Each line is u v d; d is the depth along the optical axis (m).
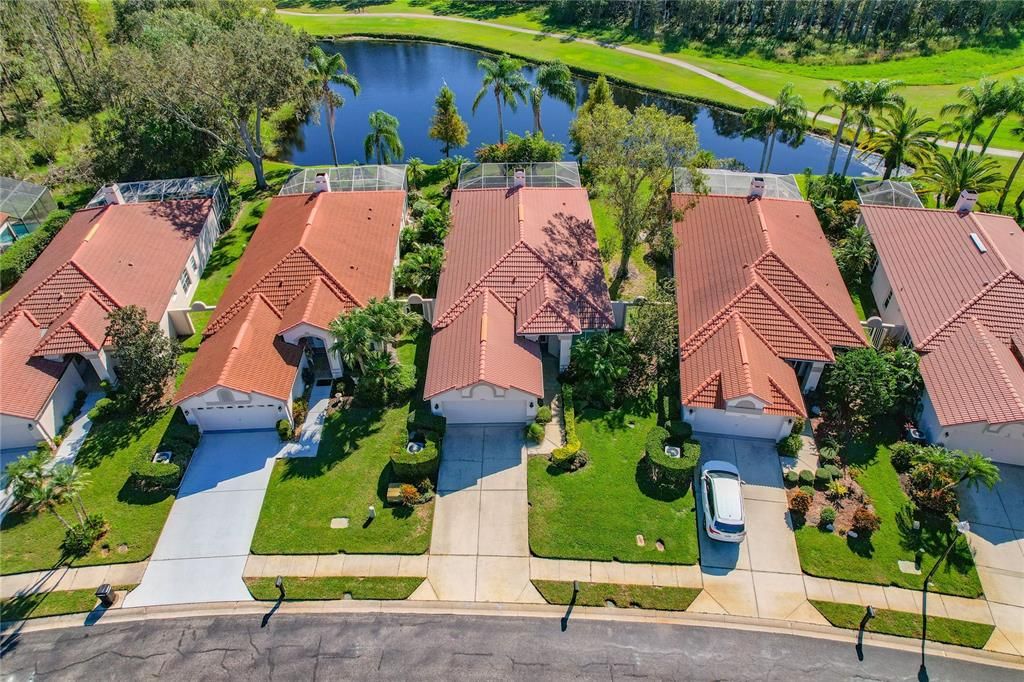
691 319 37.53
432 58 100.81
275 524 30.78
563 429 34.78
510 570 29.00
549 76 60.03
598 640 26.59
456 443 34.19
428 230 47.69
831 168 57.69
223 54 48.59
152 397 36.56
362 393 35.91
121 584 28.75
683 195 45.56
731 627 27.05
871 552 29.39
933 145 52.09
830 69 86.56
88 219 44.06
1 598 28.28
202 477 32.84
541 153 55.06
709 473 31.38
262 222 46.59
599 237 49.81
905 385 34.03
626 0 107.50
